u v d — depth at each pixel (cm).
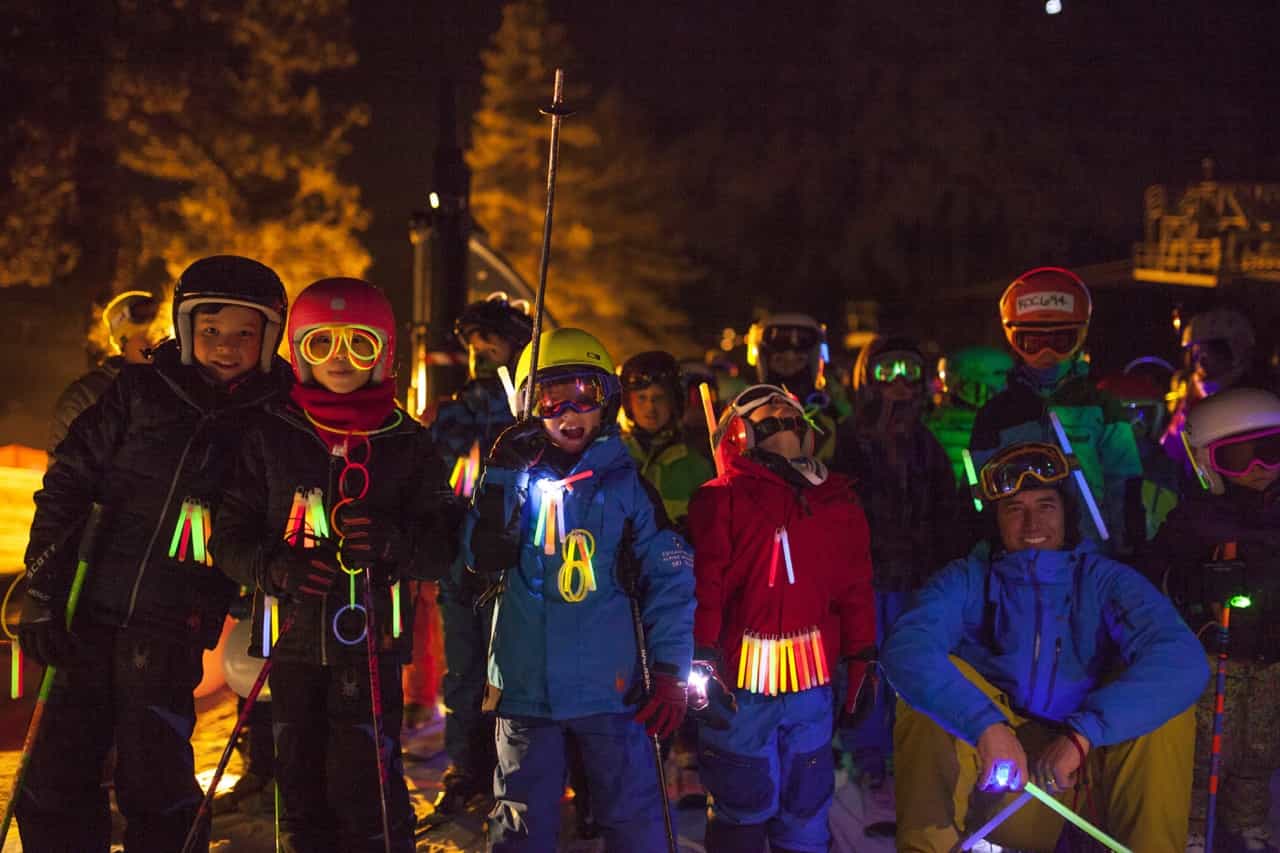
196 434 430
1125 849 401
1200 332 800
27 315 3061
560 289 3528
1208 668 419
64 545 418
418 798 612
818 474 474
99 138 2752
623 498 423
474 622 593
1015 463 440
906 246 3675
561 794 426
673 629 419
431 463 438
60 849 416
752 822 459
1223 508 491
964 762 429
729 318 3838
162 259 3033
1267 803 485
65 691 420
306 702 419
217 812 563
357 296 422
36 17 2683
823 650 468
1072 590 439
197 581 432
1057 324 592
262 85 2841
